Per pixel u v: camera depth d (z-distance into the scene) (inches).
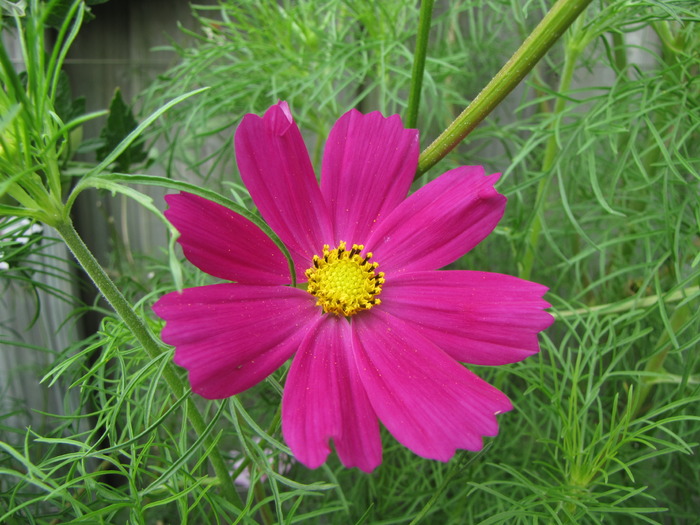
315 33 8.3
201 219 4.0
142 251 9.9
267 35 8.3
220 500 5.2
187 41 9.3
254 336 4.1
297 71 8.7
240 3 8.4
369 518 8.4
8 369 9.1
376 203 4.7
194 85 9.4
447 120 9.4
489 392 4.0
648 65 9.7
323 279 4.5
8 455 7.3
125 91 9.4
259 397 9.5
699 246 8.4
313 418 3.8
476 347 4.3
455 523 7.8
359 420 4.0
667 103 7.2
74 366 7.8
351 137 4.7
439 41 9.7
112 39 9.2
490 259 9.9
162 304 3.7
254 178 4.2
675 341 6.2
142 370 4.6
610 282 9.6
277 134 4.3
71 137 7.8
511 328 4.2
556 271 9.7
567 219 9.4
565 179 9.9
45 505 7.7
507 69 4.4
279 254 4.4
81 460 5.0
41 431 8.1
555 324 9.2
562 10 4.1
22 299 9.1
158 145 10.4
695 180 6.9
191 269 7.9
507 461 8.4
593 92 10.1
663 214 8.1
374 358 4.3
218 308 3.9
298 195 4.5
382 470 8.5
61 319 9.2
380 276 4.6
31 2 3.7
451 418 3.9
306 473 8.6
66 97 7.4
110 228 9.7
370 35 8.6
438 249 4.6
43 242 8.8
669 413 8.2
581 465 6.0
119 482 9.4
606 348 6.6
